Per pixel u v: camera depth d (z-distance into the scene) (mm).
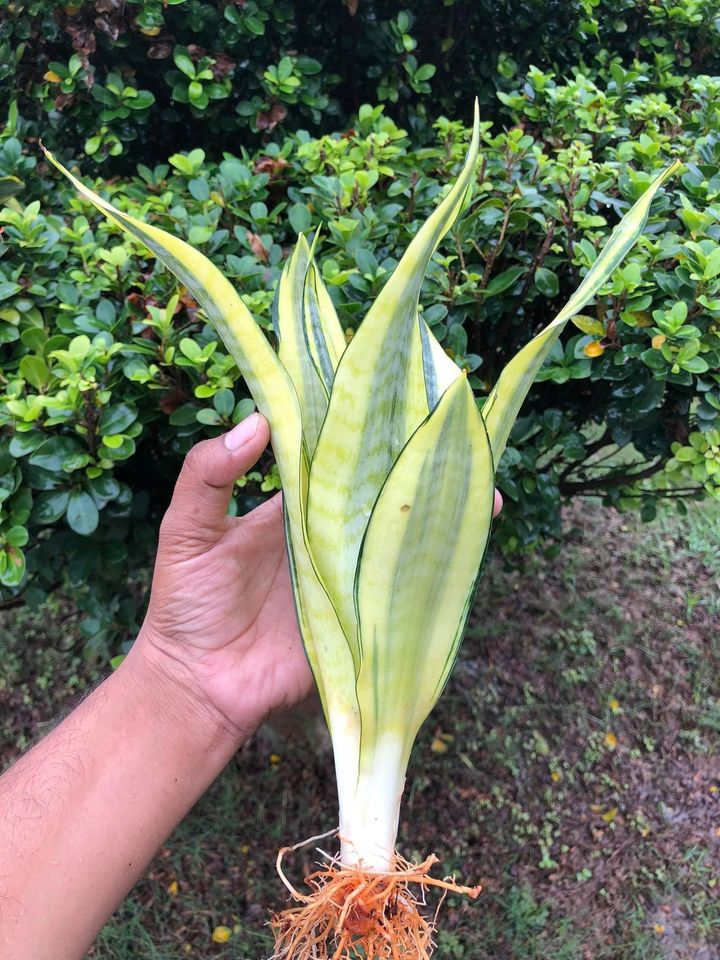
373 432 246
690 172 439
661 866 545
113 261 393
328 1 648
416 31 687
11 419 355
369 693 256
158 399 388
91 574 442
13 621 701
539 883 538
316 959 270
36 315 406
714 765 611
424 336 286
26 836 272
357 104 716
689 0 681
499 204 427
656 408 429
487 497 235
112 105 579
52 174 595
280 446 257
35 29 572
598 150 535
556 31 701
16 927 256
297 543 263
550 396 503
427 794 578
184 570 321
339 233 415
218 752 330
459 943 503
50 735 313
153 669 326
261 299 382
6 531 353
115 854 285
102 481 364
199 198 459
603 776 597
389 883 254
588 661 678
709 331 376
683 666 683
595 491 637
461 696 639
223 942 499
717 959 501
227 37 589
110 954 488
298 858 540
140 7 553
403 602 244
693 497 492
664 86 649
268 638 347
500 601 723
